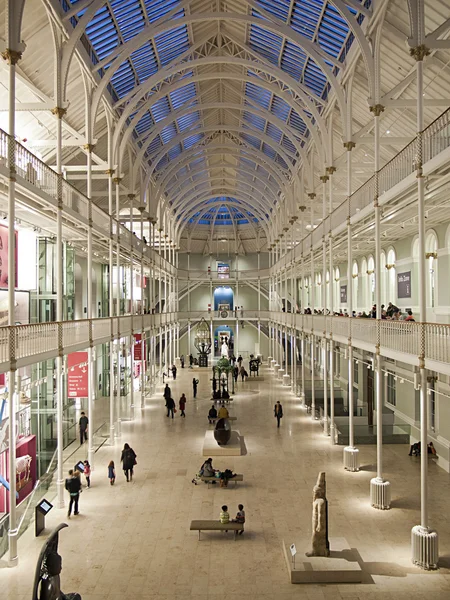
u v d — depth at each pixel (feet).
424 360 37.78
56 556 23.67
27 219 60.29
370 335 51.08
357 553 36.78
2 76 49.47
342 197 102.68
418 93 38.68
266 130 106.83
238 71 85.10
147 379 126.93
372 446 68.49
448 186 44.29
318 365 146.00
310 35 64.59
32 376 65.41
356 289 106.93
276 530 41.70
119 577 34.55
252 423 81.71
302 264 99.30
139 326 95.45
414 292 74.49
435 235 66.18
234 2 66.95
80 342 55.01
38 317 72.28
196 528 39.81
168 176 119.34
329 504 47.37
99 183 95.09
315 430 76.95
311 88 76.74
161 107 92.58
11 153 38.50
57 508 47.09
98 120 72.95
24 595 32.76
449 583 33.83
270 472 56.75
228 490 51.06
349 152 59.47
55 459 60.95
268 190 151.74
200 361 156.15
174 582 33.86
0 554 38.45
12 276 38.58
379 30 47.34
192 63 71.46
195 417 86.58
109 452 65.31
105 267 120.37
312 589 33.09
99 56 64.28
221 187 151.43
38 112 59.62
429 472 56.95
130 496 49.70
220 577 34.47
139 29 65.82
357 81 60.95
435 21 45.47
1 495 46.85
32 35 49.67
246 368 157.28
